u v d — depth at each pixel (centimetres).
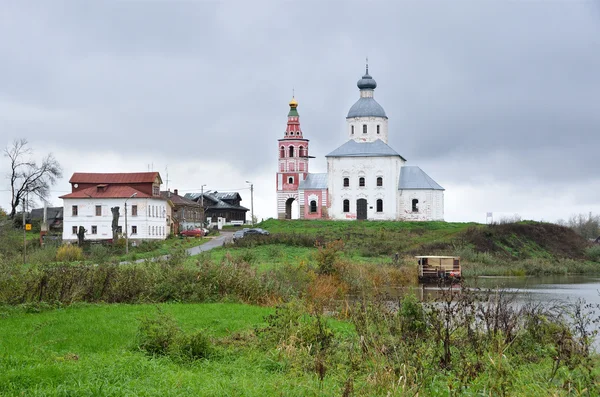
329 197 11438
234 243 8038
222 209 14875
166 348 1984
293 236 8381
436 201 11288
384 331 2055
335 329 2417
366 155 11312
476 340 1922
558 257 9250
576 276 7238
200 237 10531
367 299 2875
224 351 2038
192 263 4044
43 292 2995
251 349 2055
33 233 11062
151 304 3139
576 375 1617
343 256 7075
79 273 3212
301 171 11762
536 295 4903
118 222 9931
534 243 9544
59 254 6419
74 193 10094
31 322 2494
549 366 1833
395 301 2783
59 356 1842
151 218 10131
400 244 8762
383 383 1600
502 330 2053
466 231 9481
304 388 1614
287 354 1919
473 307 2070
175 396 1488
